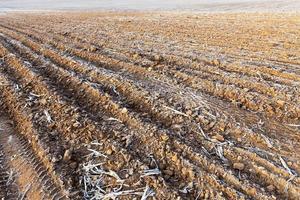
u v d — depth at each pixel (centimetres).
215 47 872
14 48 985
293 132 481
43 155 472
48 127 539
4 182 438
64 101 608
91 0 2966
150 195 394
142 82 654
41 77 716
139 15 1642
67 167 446
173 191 395
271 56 773
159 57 780
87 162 454
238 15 1445
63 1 3056
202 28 1145
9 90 678
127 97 607
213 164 425
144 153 460
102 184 418
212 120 513
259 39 944
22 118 577
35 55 880
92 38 1047
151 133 492
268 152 442
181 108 549
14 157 483
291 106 537
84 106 598
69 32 1174
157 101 574
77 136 508
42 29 1286
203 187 398
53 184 423
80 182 423
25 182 435
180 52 829
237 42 920
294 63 719
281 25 1129
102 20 1477
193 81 645
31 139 517
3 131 554
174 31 1111
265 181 400
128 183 414
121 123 530
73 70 755
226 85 612
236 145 459
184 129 500
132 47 902
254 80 628
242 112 534
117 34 1098
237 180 401
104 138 497
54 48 948
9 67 817
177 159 441
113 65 770
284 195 381
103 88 645
